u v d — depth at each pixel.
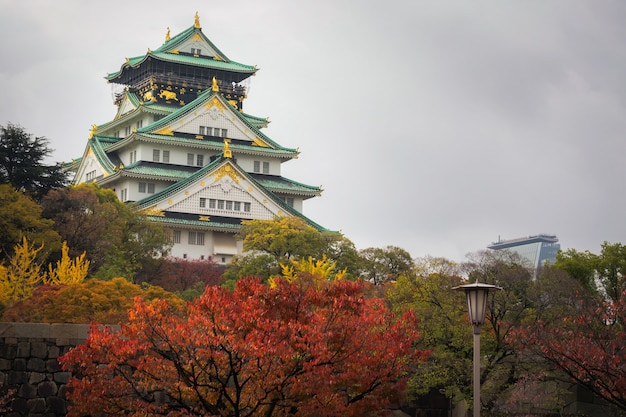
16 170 115.44
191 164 174.75
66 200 114.50
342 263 128.12
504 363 62.94
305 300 44.88
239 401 43.34
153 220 155.88
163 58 187.62
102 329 47.12
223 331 41.84
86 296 76.62
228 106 178.00
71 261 97.19
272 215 167.75
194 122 175.50
